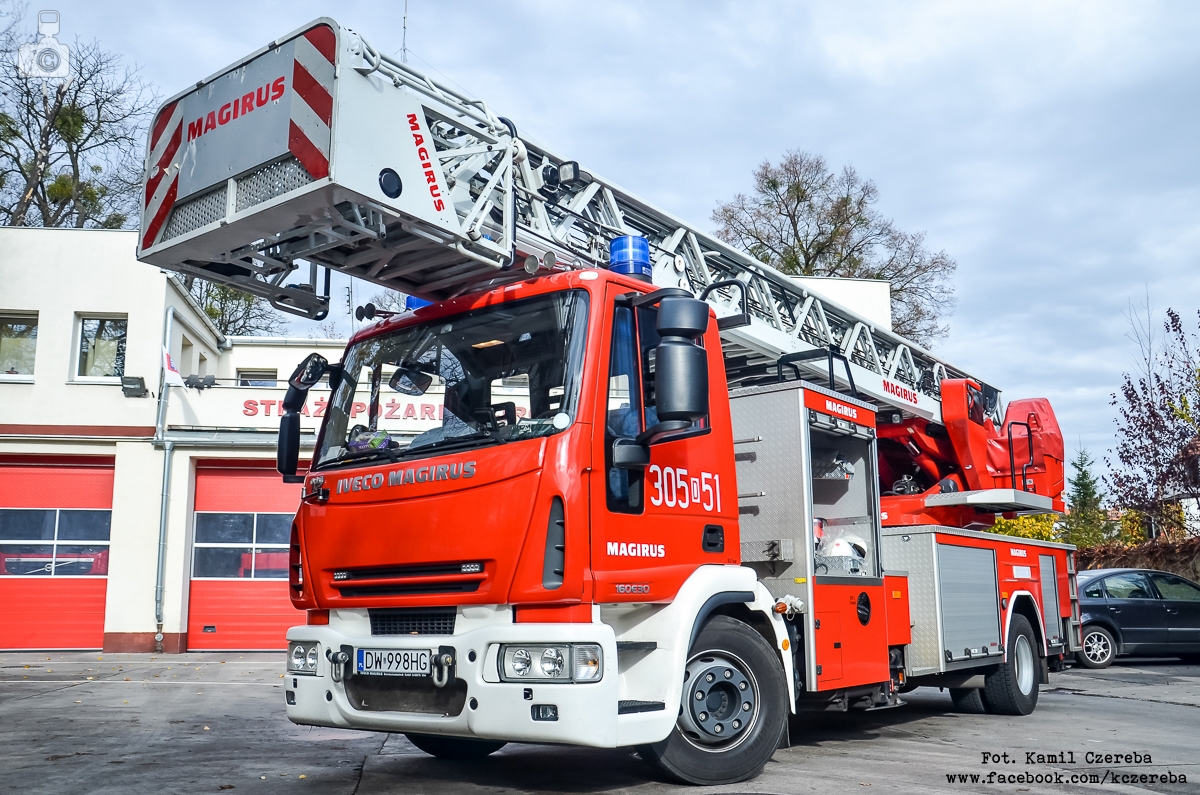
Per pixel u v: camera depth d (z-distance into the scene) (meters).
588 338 4.90
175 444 18.33
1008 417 10.50
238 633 18.47
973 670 8.46
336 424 5.62
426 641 4.74
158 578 17.89
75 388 18.38
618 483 4.88
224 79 5.21
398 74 5.09
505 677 4.51
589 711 4.38
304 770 5.95
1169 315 22.33
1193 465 21.25
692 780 5.18
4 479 18.23
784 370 8.21
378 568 5.02
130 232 18.95
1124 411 22.47
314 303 5.92
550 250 5.93
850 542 6.75
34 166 28.62
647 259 6.03
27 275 18.61
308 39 4.84
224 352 24.50
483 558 4.59
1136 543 23.00
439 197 5.09
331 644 5.14
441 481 4.82
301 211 4.82
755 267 7.74
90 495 18.42
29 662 15.98
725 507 5.51
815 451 6.60
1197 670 14.76
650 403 5.12
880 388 9.07
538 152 6.12
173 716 8.87
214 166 5.14
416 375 5.42
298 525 5.50
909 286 35.59
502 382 5.04
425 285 5.81
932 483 9.98
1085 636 15.06
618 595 4.71
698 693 5.23
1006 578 8.97
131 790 5.29
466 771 5.89
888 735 7.59
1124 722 8.48
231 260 5.41
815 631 6.08
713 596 5.20
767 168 36.16
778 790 5.15
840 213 35.66
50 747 6.95
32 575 18.06
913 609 7.66
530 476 4.61
